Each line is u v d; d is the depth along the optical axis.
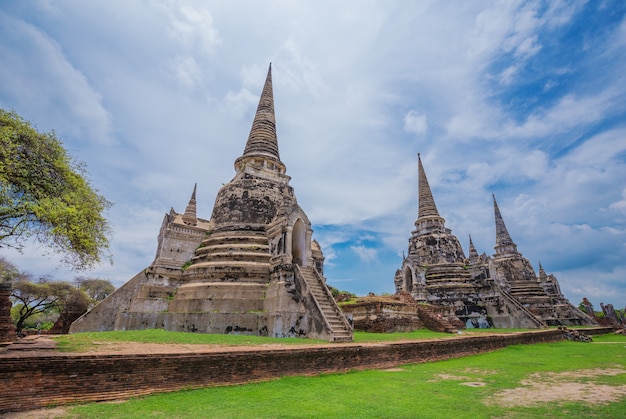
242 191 28.69
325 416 7.86
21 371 8.14
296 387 10.78
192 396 9.38
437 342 18.09
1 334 16.39
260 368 11.65
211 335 16.83
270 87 37.84
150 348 11.85
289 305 20.47
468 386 11.25
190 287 23.78
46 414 7.70
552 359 17.94
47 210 12.12
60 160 13.73
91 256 14.23
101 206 14.78
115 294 24.20
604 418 7.75
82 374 8.79
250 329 21.16
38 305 46.38
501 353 20.72
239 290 22.48
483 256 43.22
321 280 22.38
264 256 24.66
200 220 31.84
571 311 48.50
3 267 43.41
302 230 25.78
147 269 25.59
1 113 12.66
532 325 34.75
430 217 48.25
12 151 12.32
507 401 9.30
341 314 19.30
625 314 61.84
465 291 40.22
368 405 8.81
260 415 7.87
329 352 13.50
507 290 46.84
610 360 17.33
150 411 8.02
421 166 53.50
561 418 7.76
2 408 7.72
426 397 9.72
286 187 30.91
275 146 34.22
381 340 18.78
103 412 7.89
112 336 14.95
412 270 42.44
